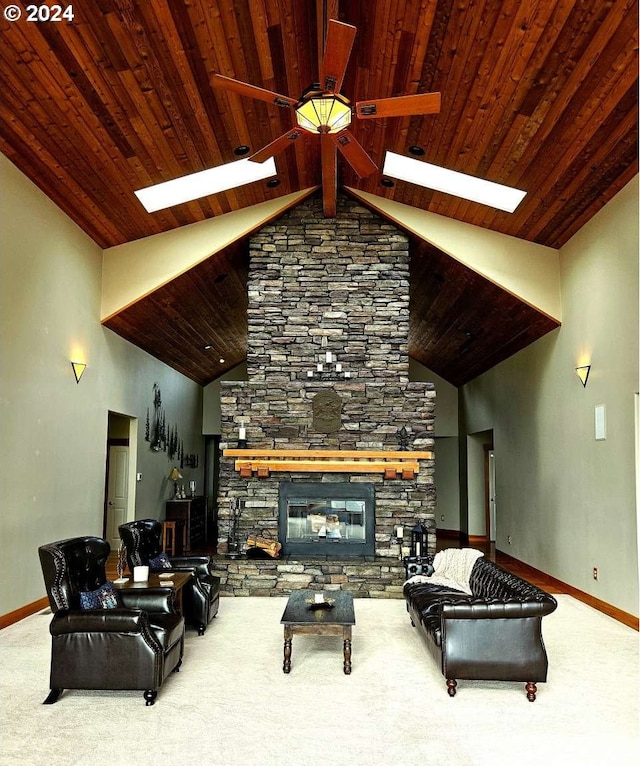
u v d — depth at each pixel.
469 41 4.61
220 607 6.60
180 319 9.55
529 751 3.27
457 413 14.02
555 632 5.57
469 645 4.03
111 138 5.53
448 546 11.91
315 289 8.07
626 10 3.96
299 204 8.16
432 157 6.26
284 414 7.84
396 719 3.67
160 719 3.65
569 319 7.23
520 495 9.28
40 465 6.14
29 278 5.92
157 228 7.65
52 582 4.02
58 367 6.58
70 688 3.87
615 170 5.56
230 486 7.74
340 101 4.12
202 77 5.08
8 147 5.36
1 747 3.27
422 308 10.32
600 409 6.35
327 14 4.27
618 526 5.96
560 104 4.93
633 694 4.09
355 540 7.64
